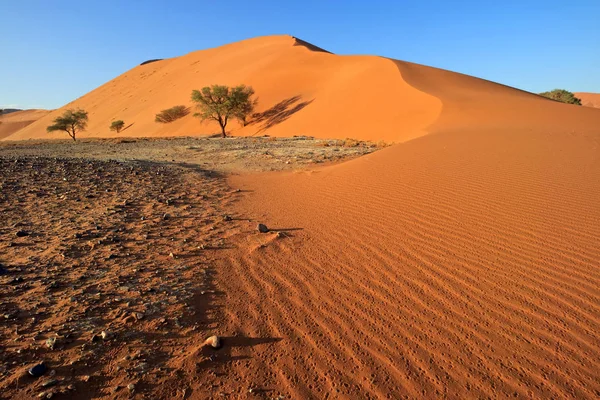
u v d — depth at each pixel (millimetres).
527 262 3947
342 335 2924
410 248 4523
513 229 4840
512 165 8055
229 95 43000
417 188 7129
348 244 4809
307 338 2896
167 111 55938
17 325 2873
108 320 3035
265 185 9523
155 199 7543
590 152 8992
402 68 38625
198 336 2904
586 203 5582
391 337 2885
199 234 5395
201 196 8102
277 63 57719
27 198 6926
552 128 15023
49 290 3479
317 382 2459
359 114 32562
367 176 8539
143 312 3172
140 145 24953
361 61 46438
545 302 3223
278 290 3650
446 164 8617
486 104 25266
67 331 2840
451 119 22531
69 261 4203
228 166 13523
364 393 2365
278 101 46750
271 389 2398
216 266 4230
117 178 9375
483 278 3689
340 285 3717
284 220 6109
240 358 2672
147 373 2469
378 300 3408
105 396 2260
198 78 68812
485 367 2547
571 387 2350
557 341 2754
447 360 2625
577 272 3680
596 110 24016
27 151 20750
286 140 27094
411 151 10555
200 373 2512
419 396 2332
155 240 5074
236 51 80500
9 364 2439
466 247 4434
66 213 6195
